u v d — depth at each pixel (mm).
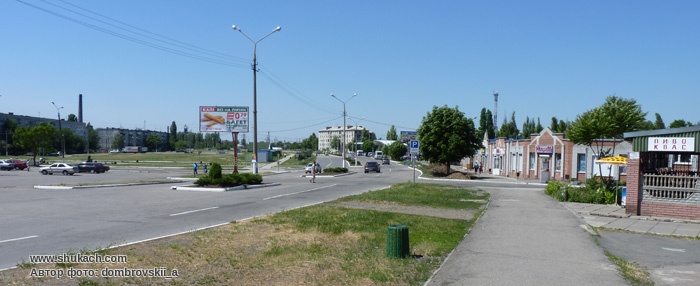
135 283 7414
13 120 124438
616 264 9492
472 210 19000
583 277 8406
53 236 11734
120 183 33688
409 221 15000
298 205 20328
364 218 15359
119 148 175625
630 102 32094
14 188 29547
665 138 16906
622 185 25656
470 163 78062
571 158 43125
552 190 26547
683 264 9844
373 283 7711
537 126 108750
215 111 47375
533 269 8914
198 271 8234
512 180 46406
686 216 16500
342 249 10375
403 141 136875
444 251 10461
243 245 10609
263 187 32750
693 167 26203
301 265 8773
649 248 11516
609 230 14102
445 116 51250
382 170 71562
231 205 20047
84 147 152500
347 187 33188
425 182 40562
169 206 19344
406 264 9086
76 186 29875
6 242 10852
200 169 64188
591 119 31125
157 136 194000
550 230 13695
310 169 57062
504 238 12219
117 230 12820
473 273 8547
